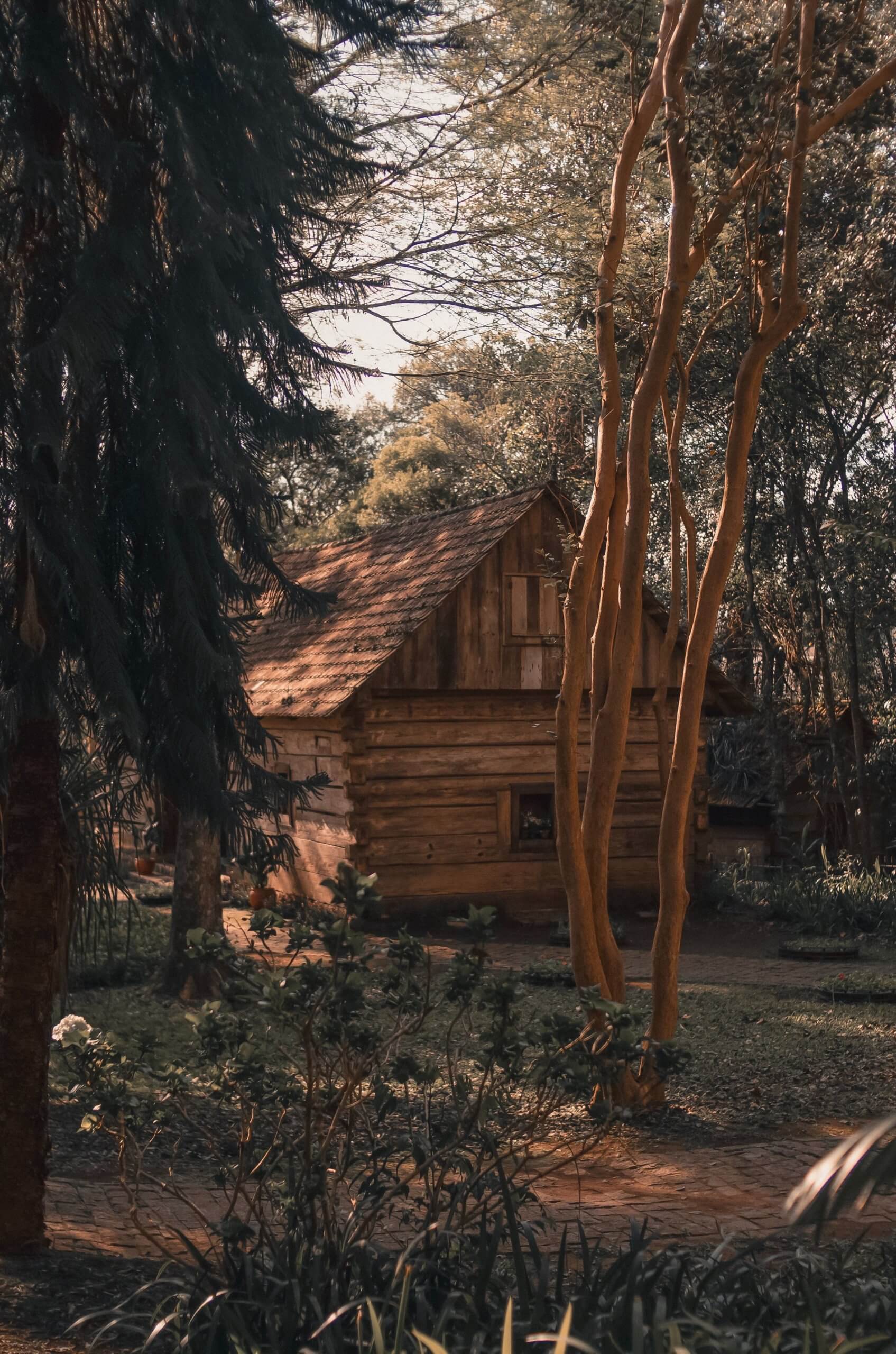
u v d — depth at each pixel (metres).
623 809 18.27
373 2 5.53
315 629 19.67
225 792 5.08
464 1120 4.30
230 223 4.60
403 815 16.98
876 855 20.05
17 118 4.56
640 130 8.54
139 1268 4.81
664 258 12.92
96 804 7.36
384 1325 3.42
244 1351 3.30
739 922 17.73
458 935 16.38
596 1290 3.68
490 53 10.55
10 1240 4.86
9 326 4.51
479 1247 3.91
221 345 4.99
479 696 17.48
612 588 8.90
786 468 19.36
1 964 5.05
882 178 15.89
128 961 12.65
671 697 18.38
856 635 21.20
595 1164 7.25
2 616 4.50
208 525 5.15
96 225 4.86
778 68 8.02
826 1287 3.89
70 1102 8.23
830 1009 11.90
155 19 4.79
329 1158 4.57
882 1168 1.83
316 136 5.35
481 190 11.84
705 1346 3.08
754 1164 7.25
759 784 22.80
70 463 4.74
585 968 8.48
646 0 8.28
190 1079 7.95
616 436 8.73
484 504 18.72
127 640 4.84
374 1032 4.18
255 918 4.29
